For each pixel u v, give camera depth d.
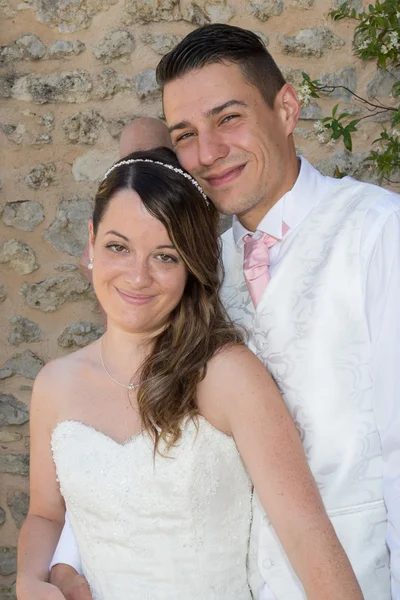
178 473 1.68
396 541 1.67
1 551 3.56
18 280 3.49
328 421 1.72
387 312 1.67
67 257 3.50
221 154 1.86
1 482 3.54
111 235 1.74
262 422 1.63
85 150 3.48
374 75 3.60
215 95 1.84
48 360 3.52
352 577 1.48
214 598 1.71
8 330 3.49
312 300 1.77
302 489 1.55
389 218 1.73
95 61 3.44
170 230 1.72
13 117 3.44
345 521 1.71
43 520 2.00
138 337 1.83
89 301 3.52
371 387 1.71
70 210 3.48
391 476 1.68
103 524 1.74
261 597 1.79
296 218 1.89
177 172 1.75
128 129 2.58
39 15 3.40
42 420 1.95
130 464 1.71
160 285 1.74
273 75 1.93
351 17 3.45
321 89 3.51
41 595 1.77
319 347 1.74
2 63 3.42
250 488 1.79
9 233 3.47
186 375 1.72
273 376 1.80
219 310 1.84
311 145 3.59
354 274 1.73
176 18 3.44
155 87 3.46
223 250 2.15
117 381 1.86
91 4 3.41
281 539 1.56
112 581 1.75
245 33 1.89
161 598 1.70
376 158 3.38
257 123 1.87
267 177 1.89
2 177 3.45
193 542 1.70
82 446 1.78
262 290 1.88
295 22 3.52
